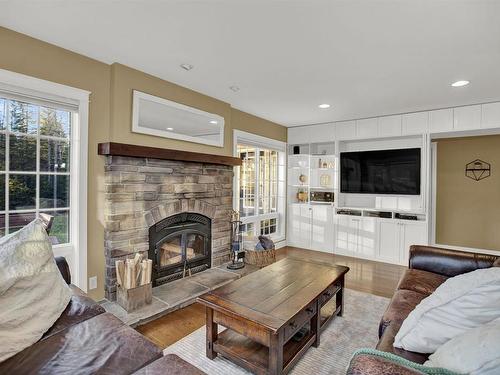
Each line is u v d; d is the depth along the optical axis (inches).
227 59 102.0
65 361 46.8
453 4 69.3
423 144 167.2
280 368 66.1
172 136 124.6
